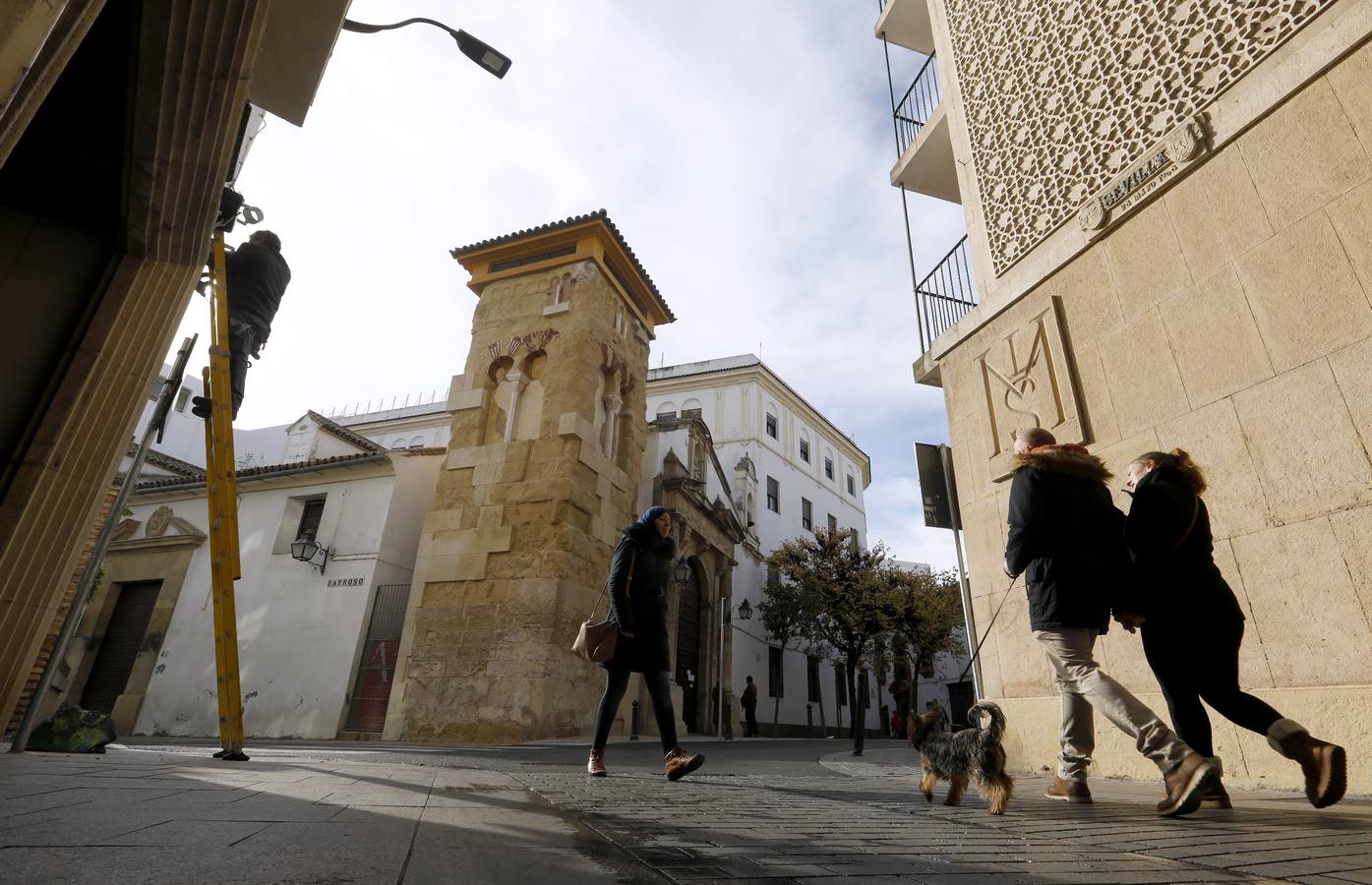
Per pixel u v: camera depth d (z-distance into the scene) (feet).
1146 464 10.96
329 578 48.83
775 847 5.82
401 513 50.88
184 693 48.49
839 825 7.46
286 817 5.97
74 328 14.71
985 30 25.05
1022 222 21.88
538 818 6.94
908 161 30.89
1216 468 14.87
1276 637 13.32
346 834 5.26
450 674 42.39
